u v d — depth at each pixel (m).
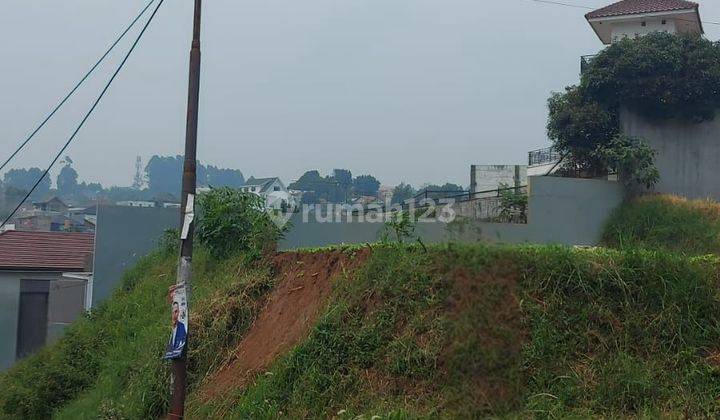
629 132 25.42
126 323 17.28
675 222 21.91
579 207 22.98
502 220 23.39
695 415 7.38
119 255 24.72
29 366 17.78
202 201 16.80
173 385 10.44
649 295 8.29
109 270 24.56
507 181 32.53
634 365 7.76
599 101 25.61
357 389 8.48
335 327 9.31
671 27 28.42
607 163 24.16
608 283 8.32
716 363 7.85
